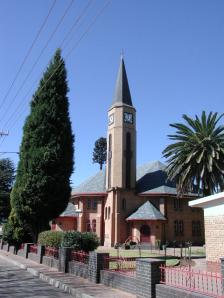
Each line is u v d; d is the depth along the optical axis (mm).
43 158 27750
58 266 18734
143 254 35781
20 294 12406
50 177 27719
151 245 48500
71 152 29375
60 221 58094
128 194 53406
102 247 51406
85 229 55750
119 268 15883
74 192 61062
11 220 30156
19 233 29562
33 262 23156
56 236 22406
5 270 20344
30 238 29969
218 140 37844
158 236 49719
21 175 28672
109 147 56562
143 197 53969
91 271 14758
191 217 53781
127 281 12367
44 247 22609
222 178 37625
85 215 56312
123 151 54562
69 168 28922
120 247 48906
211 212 19719
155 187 53812
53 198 27828
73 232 21391
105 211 54562
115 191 52844
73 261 17297
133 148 55594
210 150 37469
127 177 54438
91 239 21406
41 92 29641
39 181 27562
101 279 14125
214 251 19203
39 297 11945
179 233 52219
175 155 39156
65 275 16688
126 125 55844
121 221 52094
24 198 27703
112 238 51375
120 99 57062
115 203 52500
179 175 39500
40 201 27500
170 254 36156
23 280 16250
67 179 28641
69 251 17984
